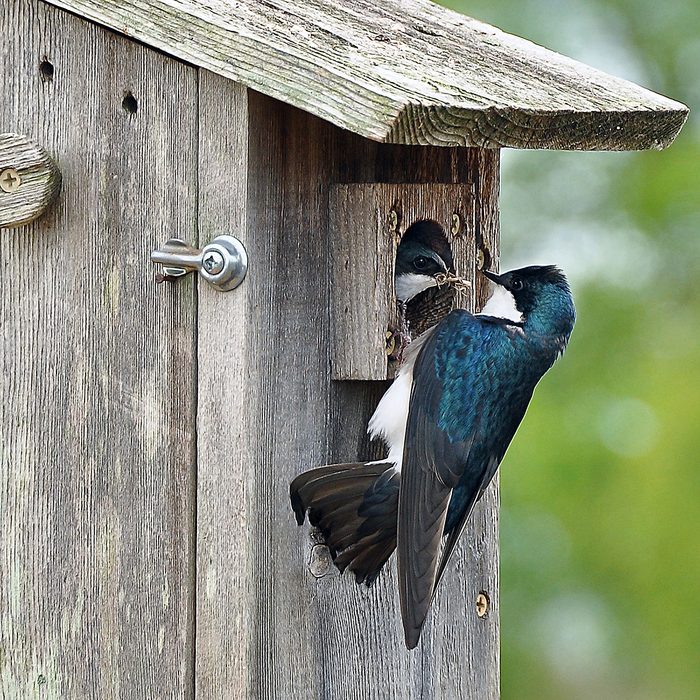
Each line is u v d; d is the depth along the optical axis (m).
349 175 6.75
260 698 6.27
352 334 6.59
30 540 6.63
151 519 6.39
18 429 6.63
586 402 13.22
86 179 6.47
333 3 7.36
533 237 13.50
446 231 7.00
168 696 6.37
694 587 12.97
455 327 6.98
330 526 6.60
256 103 6.14
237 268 6.11
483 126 6.04
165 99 6.28
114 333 6.45
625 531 12.99
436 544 6.45
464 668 7.37
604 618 13.12
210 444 6.23
